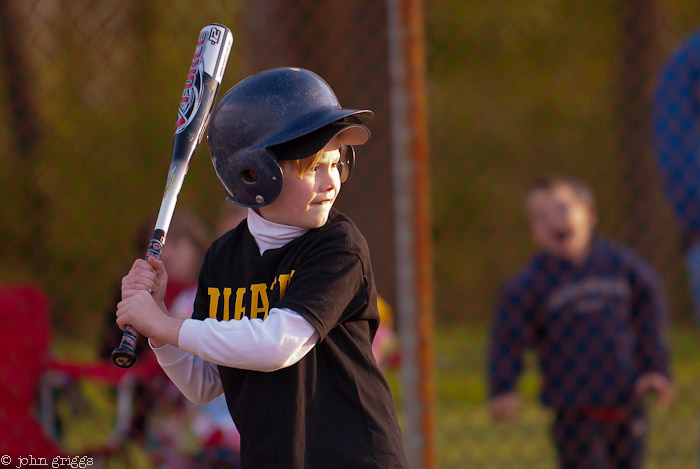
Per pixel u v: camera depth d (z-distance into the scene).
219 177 6.75
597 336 13.34
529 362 23.83
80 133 28.36
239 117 6.50
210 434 12.51
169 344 6.93
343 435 6.55
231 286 6.92
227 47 7.36
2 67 26.03
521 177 40.28
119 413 13.38
